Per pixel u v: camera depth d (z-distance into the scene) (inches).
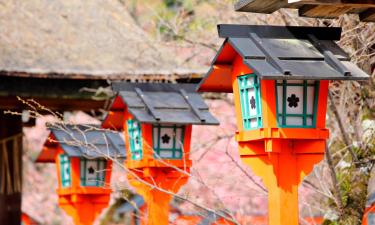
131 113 917.2
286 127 705.6
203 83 789.9
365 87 940.0
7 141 1413.6
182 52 1508.4
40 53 1342.3
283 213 711.7
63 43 1376.7
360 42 956.6
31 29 1385.3
